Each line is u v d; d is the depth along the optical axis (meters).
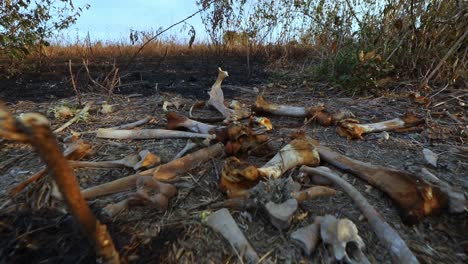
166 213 1.46
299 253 1.27
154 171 1.70
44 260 1.26
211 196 1.59
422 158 2.04
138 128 2.57
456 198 1.50
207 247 1.30
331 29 5.03
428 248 1.32
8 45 4.69
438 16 3.90
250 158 1.93
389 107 3.16
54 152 0.78
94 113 3.08
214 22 6.27
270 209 1.33
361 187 1.66
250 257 1.25
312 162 1.76
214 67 6.75
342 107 3.22
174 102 3.25
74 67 6.41
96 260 1.21
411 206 1.43
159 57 8.31
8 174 1.86
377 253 1.29
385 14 4.22
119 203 1.46
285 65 6.48
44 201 1.55
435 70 3.62
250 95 3.96
